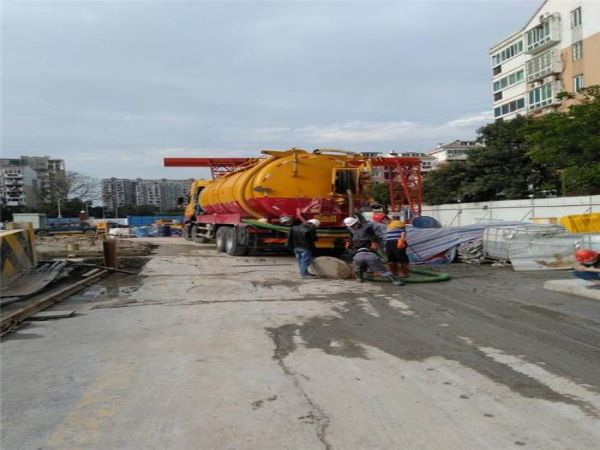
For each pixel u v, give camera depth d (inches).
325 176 616.4
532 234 507.2
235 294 384.2
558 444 139.6
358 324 283.9
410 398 173.9
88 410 167.8
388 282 433.4
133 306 343.9
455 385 185.8
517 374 196.9
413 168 936.3
